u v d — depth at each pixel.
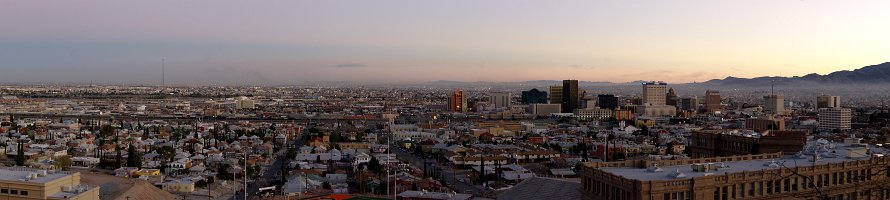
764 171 168.75
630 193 155.75
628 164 186.50
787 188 172.50
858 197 185.12
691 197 157.50
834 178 181.12
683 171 175.00
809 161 195.38
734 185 164.00
